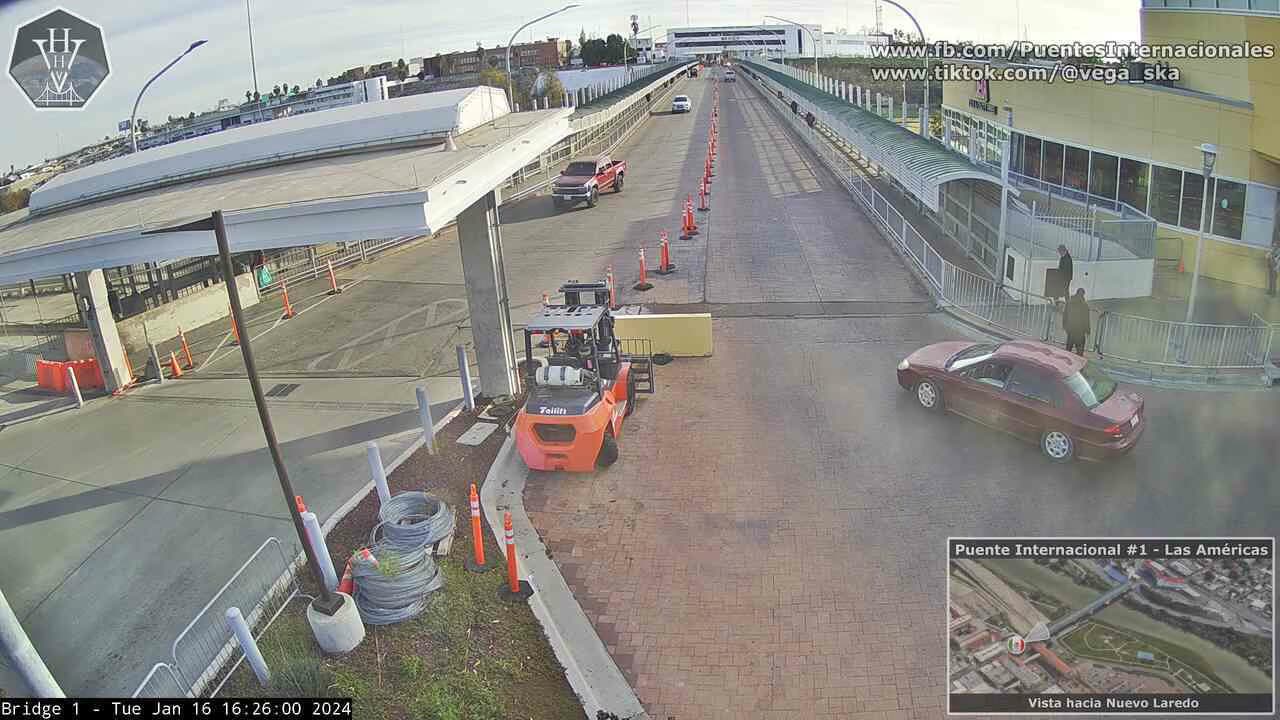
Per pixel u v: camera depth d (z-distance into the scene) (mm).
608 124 54562
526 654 8516
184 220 11227
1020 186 27547
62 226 15148
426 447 13203
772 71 93500
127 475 13477
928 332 17422
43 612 10070
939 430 13000
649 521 10883
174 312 21125
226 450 14086
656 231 27891
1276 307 18109
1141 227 19312
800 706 7848
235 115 48656
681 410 14203
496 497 11570
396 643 8656
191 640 9266
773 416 13781
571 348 12727
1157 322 14898
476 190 13094
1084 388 11734
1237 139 19734
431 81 87812
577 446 11672
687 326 16469
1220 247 20531
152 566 10844
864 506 11008
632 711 7836
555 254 25734
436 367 17172
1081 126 24750
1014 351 12516
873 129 32031
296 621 9094
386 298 22641
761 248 24812
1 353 20062
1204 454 11891
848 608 9078
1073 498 10945
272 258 25000
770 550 10164
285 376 17438
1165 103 21375
